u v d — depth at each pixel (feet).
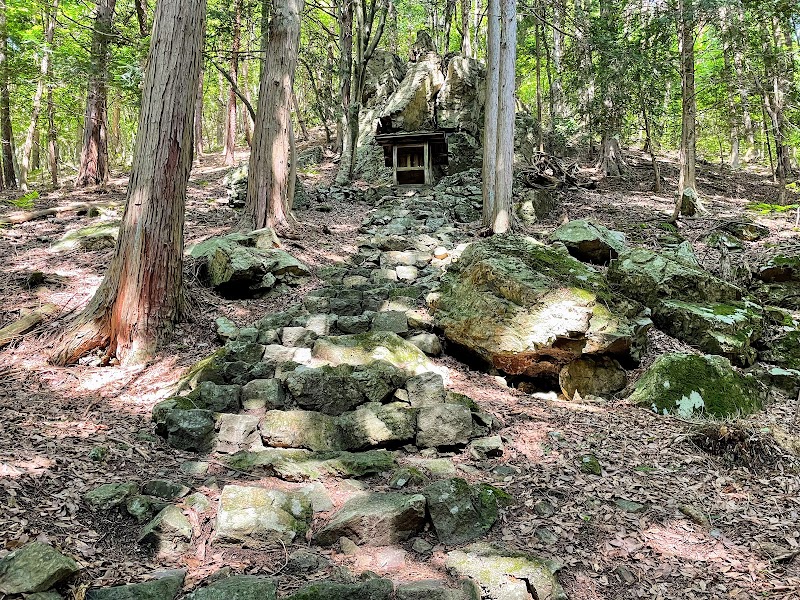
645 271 26.96
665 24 48.62
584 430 17.95
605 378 21.53
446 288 25.46
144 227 22.24
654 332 25.44
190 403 17.37
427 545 12.21
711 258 34.37
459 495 13.10
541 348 20.57
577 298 20.90
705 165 76.84
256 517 12.04
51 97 65.16
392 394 18.84
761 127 74.33
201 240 34.71
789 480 15.28
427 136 55.57
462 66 61.11
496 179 37.93
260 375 19.29
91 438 15.38
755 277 31.14
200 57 23.99
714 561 12.07
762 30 50.67
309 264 32.17
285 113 36.14
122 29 57.11
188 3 23.04
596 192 56.70
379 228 40.57
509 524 13.15
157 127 22.65
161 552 11.12
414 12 98.68
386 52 73.15
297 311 25.03
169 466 14.57
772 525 13.29
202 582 10.36
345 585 10.22
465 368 22.81
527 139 62.08
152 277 22.26
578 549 12.31
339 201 52.70
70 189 59.16
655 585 11.35
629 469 15.69
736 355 23.80
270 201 35.65
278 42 35.76
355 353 20.52
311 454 15.57
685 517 13.61
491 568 11.00
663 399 19.81
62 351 21.18
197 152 88.99
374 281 29.53
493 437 16.74
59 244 33.40
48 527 11.05
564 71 74.43
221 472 14.52
